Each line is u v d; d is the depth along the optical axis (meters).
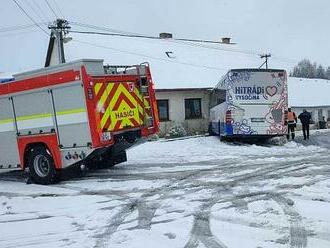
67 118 12.41
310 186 10.25
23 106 13.23
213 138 25.19
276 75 21.81
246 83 21.80
